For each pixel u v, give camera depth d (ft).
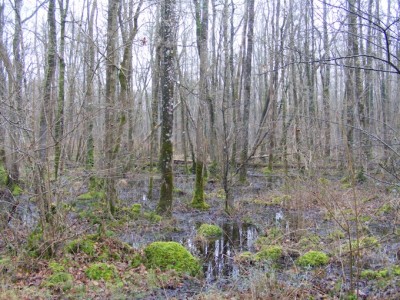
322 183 31.17
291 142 47.03
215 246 32.83
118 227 35.19
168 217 41.47
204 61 50.93
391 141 28.58
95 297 20.48
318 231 32.63
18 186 31.40
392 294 19.29
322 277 22.43
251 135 94.73
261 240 32.83
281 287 20.13
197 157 49.47
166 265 25.31
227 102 65.82
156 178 70.64
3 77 25.21
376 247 26.07
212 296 19.88
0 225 24.64
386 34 13.01
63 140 24.06
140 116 57.98
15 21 42.57
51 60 36.83
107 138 34.17
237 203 49.11
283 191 52.70
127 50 40.42
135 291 21.80
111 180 37.35
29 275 22.15
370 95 74.38
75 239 26.94
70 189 25.94
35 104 23.36
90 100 32.24
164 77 42.45
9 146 23.57
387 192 42.01
